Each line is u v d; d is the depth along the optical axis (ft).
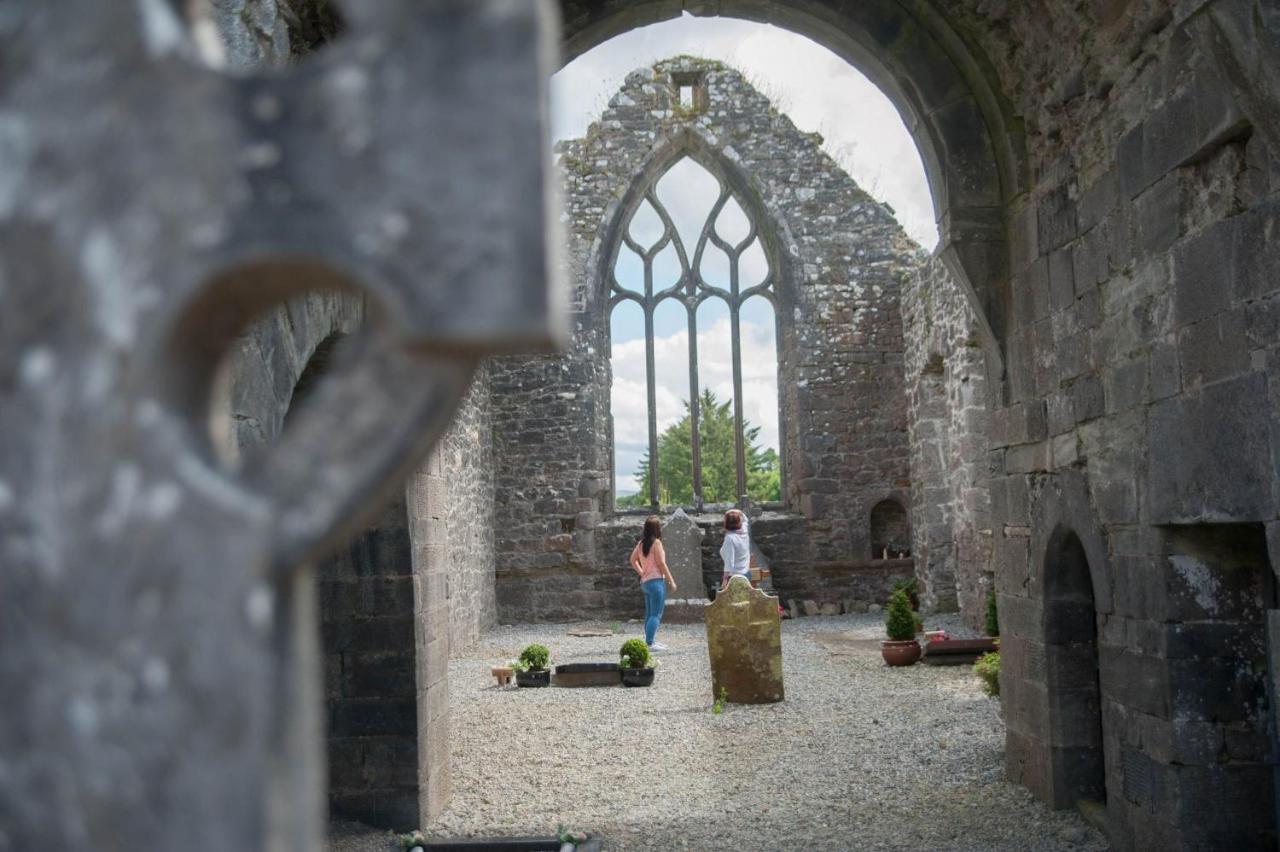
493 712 30.94
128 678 3.22
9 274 3.32
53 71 3.35
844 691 32.83
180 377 3.38
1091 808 18.92
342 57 3.29
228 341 3.62
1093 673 19.63
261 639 3.22
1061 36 17.81
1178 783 15.31
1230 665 15.30
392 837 18.97
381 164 3.26
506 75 3.24
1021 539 21.03
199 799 3.18
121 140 3.32
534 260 3.20
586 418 58.75
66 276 3.30
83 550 3.26
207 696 3.20
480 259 3.21
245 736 3.19
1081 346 18.11
